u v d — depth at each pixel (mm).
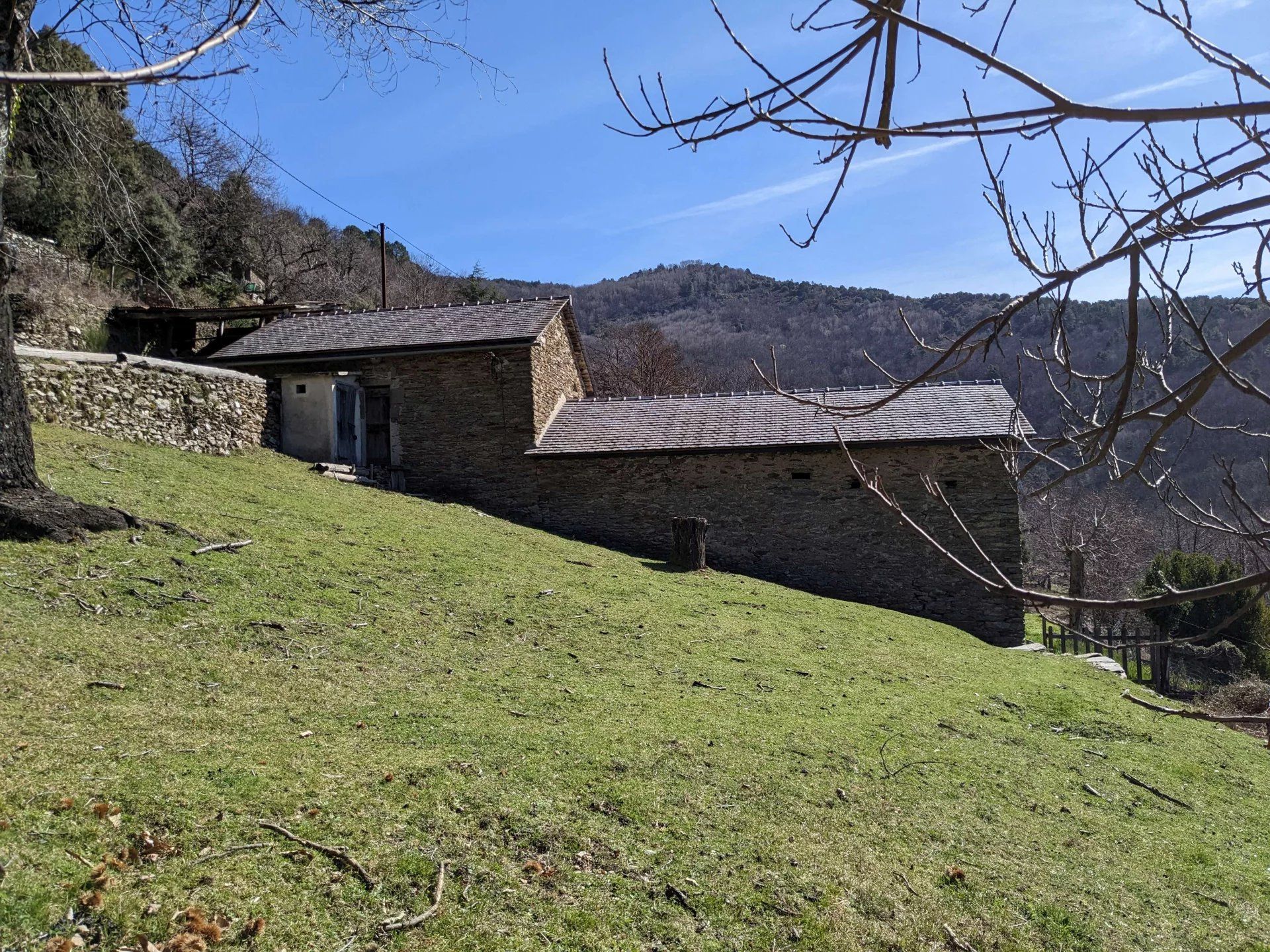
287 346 20266
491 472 19094
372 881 4172
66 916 3531
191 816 4371
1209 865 5914
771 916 4449
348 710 6270
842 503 17234
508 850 4656
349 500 14367
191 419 14867
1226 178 1728
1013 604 16375
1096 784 7246
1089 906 5020
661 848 4914
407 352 19188
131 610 7246
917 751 7113
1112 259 1918
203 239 31172
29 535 8000
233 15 1455
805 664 9648
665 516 18094
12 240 19328
